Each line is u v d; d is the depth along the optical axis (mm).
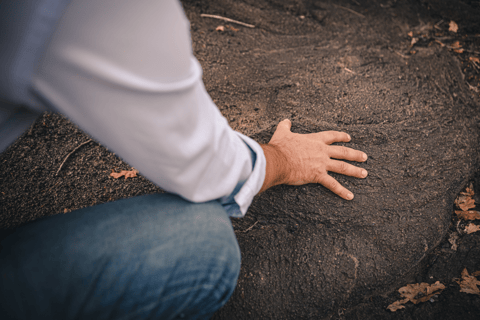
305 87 2088
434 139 1912
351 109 2006
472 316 1403
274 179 1290
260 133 1888
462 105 2055
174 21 513
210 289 922
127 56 490
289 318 1448
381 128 1936
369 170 1784
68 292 738
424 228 1657
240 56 2211
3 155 1741
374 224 1659
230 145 808
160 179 721
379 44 2324
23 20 428
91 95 517
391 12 2512
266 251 1589
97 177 1718
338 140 1773
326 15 2479
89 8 437
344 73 2162
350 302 1492
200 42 2246
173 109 585
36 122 1845
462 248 1614
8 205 1608
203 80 2078
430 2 2570
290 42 2318
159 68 525
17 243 759
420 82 2141
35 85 494
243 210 998
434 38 2371
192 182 740
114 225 846
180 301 888
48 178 1698
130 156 654
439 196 1745
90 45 462
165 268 842
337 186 1654
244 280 1518
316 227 1650
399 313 1450
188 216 913
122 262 800
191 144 662
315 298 1491
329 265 1564
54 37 443
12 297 690
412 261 1584
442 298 1469
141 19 472
